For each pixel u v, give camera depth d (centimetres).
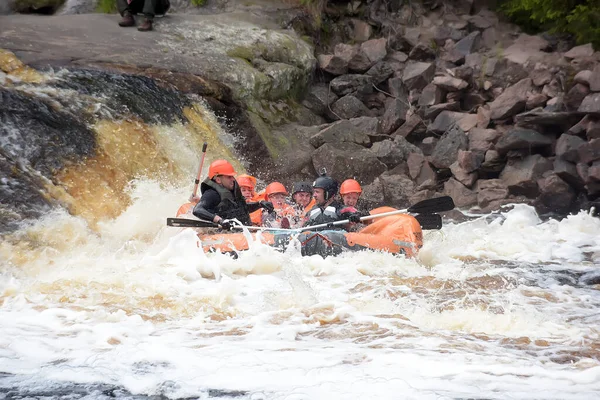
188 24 6169
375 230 3525
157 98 4841
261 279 2925
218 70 5453
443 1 7156
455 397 1662
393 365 1880
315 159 5531
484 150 5578
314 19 6944
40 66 4659
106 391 1744
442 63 6494
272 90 5862
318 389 1709
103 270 2986
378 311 2458
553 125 5484
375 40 6694
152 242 3703
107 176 4128
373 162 5612
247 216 3516
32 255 3231
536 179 5297
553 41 6506
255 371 1847
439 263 3319
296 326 2255
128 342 2102
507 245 3666
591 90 5350
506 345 2061
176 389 1750
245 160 5297
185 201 4259
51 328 2253
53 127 4122
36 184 3756
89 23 5909
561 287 2853
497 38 6744
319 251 3294
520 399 1656
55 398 1706
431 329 2241
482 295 2697
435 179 5647
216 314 2416
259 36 6209
